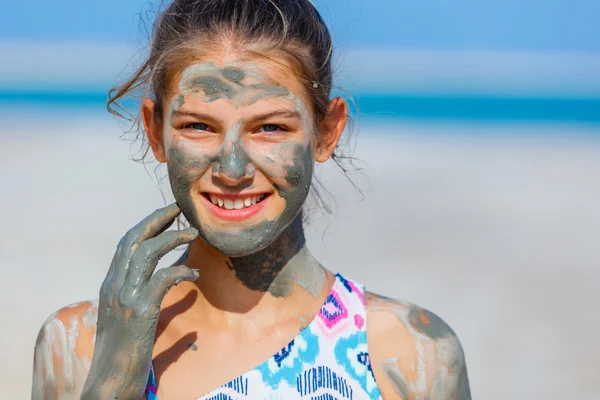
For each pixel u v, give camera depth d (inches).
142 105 167.0
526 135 1595.7
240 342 158.9
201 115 149.3
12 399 347.9
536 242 661.3
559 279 557.9
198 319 161.2
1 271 529.0
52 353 160.9
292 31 155.4
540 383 391.5
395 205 773.9
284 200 153.4
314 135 159.9
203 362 155.7
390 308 167.8
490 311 483.5
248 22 153.3
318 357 157.9
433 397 162.2
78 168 951.0
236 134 148.6
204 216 151.6
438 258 585.9
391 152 1215.6
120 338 141.6
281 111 151.5
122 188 824.9
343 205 732.7
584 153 1272.1
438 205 792.3
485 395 378.0
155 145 165.5
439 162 1108.5
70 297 478.9
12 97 2340.1
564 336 450.9
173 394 151.5
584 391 382.9
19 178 882.1
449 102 2356.1
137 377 141.8
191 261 166.7
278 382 154.3
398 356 162.1
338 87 187.3
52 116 1743.4
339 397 155.3
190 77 150.6
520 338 446.6
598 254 629.9
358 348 160.4
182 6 157.2
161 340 157.5
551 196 874.1
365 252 582.2
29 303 467.2
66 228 657.6
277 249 163.3
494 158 1183.6
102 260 561.0
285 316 162.6
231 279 162.6
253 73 150.8
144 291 142.9
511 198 853.8
